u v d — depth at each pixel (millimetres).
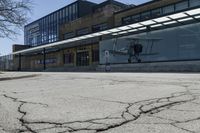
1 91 8734
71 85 10219
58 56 54281
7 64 73938
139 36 32812
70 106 5289
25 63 67188
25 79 16406
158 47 30203
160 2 34438
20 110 5039
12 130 3660
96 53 43094
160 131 3400
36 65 63188
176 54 28219
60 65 53406
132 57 33719
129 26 29125
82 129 3584
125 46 34844
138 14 37844
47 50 56188
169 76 14922
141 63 31094
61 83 11484
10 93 8031
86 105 5340
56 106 5340
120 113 4469
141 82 10531
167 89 7680
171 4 32969
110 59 37188
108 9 44094
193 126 3592
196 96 6133
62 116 4375
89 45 44812
